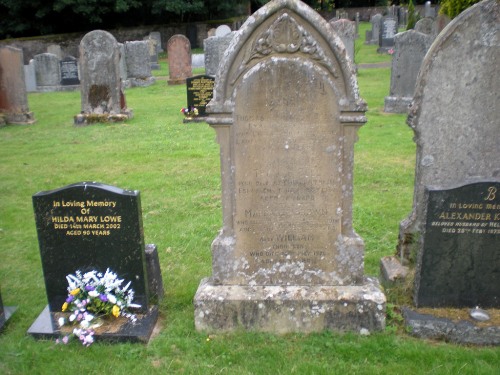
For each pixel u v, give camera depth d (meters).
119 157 9.94
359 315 4.07
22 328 4.32
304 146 4.01
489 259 4.07
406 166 8.71
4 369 3.74
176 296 4.77
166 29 39.81
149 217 6.77
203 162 9.38
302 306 4.09
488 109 4.52
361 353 3.83
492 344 3.91
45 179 8.65
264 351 3.88
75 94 20.47
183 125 12.78
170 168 9.07
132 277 4.31
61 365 3.78
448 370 3.60
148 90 20.06
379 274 5.07
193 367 3.73
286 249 4.21
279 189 4.10
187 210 6.99
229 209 4.18
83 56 13.18
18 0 35.44
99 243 4.25
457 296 4.19
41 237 4.25
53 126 13.39
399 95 13.23
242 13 45.91
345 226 4.18
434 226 4.03
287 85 3.88
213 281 4.30
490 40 4.35
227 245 4.21
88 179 8.55
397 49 12.91
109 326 4.17
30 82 21.66
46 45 35.16
